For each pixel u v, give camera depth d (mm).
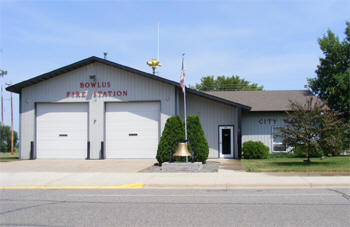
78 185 12883
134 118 23516
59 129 23938
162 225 6855
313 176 13836
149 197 10195
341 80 29203
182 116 24406
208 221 7113
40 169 17656
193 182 12734
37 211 8359
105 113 23656
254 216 7504
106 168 17844
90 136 23406
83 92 23672
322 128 17031
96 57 23000
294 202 9086
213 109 24281
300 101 26594
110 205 8984
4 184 13359
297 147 17453
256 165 17359
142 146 23375
